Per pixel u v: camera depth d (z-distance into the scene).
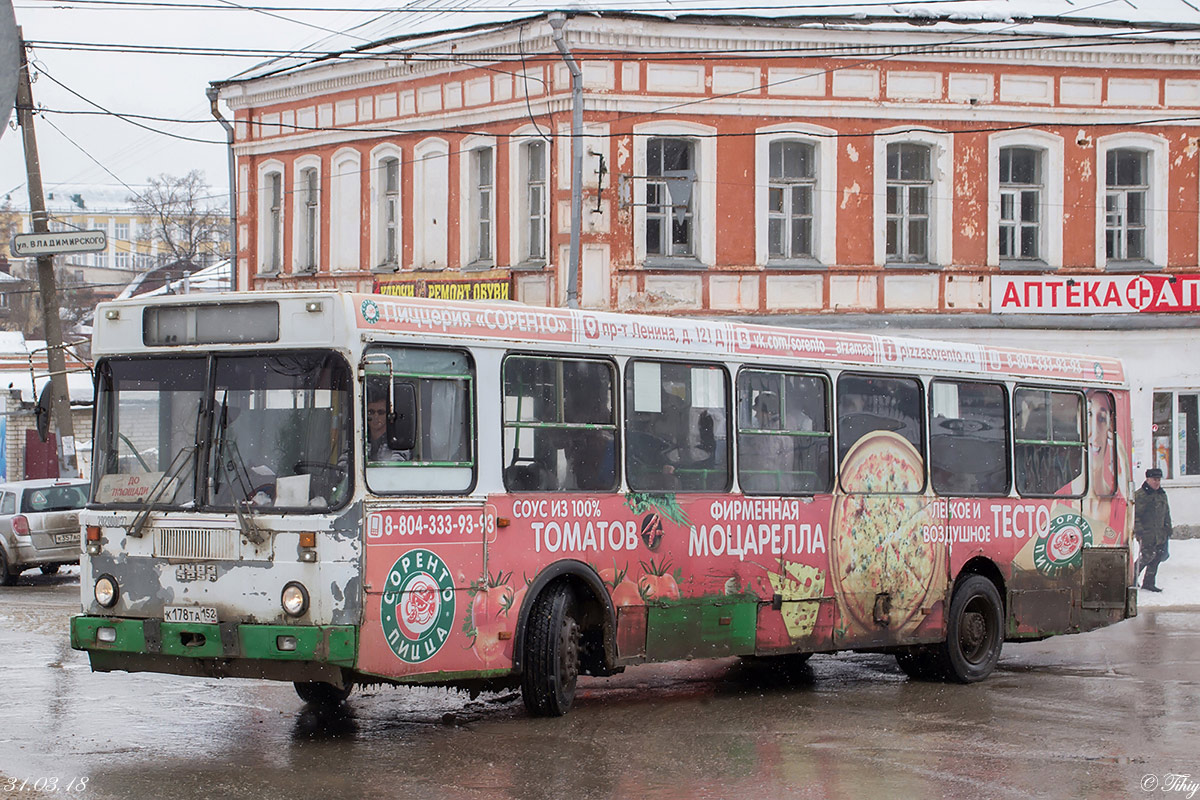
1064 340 29.33
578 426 11.66
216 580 10.10
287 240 32.97
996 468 15.39
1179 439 29.70
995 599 15.11
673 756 10.01
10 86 11.79
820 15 27.97
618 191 27.27
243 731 10.75
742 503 12.91
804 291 28.27
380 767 9.45
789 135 28.08
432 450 10.57
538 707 11.39
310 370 10.10
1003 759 10.14
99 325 10.77
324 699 12.09
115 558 10.45
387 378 10.13
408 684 10.61
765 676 14.66
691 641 12.45
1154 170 29.64
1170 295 29.36
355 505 9.96
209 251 85.81
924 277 28.77
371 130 30.50
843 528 13.77
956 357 15.02
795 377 13.48
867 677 14.83
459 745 10.25
